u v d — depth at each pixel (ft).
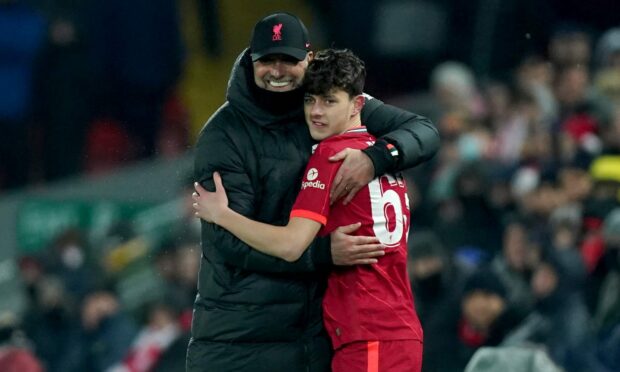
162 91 178.09
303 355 76.43
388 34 181.16
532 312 119.55
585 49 163.63
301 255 74.84
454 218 140.46
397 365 75.15
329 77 74.28
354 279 75.56
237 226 74.23
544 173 138.82
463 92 166.20
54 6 173.37
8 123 174.50
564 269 119.03
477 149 152.87
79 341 140.46
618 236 114.62
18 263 154.61
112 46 175.32
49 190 171.94
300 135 76.23
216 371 76.28
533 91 157.79
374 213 75.41
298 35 74.79
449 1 181.37
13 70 173.37
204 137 76.02
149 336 134.82
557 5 180.86
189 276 140.15
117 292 147.33
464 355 119.85
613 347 113.70
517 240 122.93
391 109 79.51
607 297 114.83
